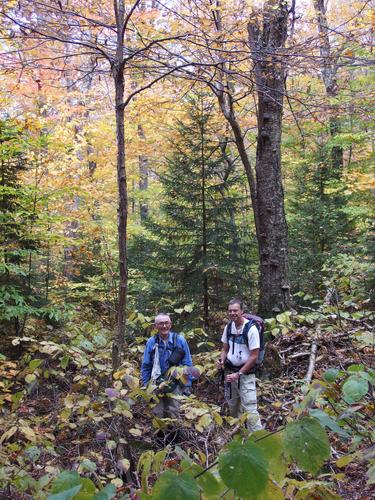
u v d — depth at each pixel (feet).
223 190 31.76
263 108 23.61
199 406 11.87
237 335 17.33
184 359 16.60
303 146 40.27
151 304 29.35
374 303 24.06
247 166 27.81
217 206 29.91
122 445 11.48
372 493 8.03
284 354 21.16
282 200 24.11
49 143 29.73
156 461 6.34
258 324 17.29
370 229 31.07
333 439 10.80
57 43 18.94
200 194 30.07
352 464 9.19
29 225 27.17
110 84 28.09
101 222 42.01
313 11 25.88
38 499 7.36
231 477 3.75
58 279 34.50
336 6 30.04
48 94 28.04
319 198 38.70
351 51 17.10
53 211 34.09
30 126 26.61
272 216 23.85
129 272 34.42
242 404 17.01
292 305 24.66
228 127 33.42
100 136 41.68
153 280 29.94
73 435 13.24
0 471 9.73
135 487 8.71
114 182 47.29
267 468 3.77
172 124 37.06
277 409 14.15
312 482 6.20
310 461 4.14
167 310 29.25
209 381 19.54
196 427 10.16
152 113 32.14
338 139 35.83
